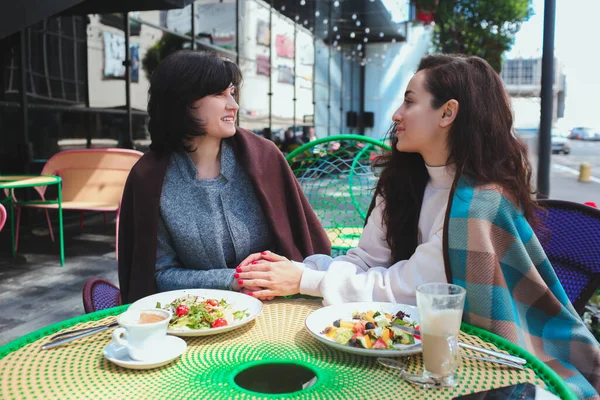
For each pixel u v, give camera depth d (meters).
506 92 1.42
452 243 1.27
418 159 1.56
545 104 3.85
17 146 6.02
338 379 0.94
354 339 1.06
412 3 16.23
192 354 1.05
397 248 1.59
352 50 21.55
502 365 0.99
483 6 13.99
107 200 5.00
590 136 36.81
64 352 1.04
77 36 6.73
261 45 12.88
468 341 1.12
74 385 0.91
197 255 1.68
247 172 1.73
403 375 0.94
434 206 1.49
